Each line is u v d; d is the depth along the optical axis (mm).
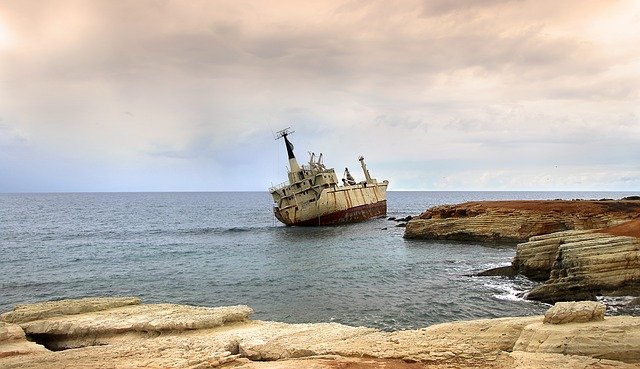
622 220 51219
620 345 12281
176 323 17453
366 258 49031
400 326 24531
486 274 37281
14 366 13141
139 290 35250
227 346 15023
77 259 51062
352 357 12953
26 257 52531
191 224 103375
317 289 33938
